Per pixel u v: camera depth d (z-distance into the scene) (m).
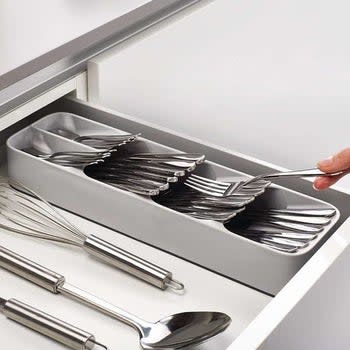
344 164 1.07
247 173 1.30
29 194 1.30
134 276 1.13
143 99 1.55
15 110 1.27
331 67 1.82
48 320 1.02
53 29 1.28
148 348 0.99
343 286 1.09
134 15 1.39
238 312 1.08
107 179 1.25
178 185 1.25
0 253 1.12
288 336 0.96
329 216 1.15
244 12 1.72
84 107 1.41
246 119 1.74
